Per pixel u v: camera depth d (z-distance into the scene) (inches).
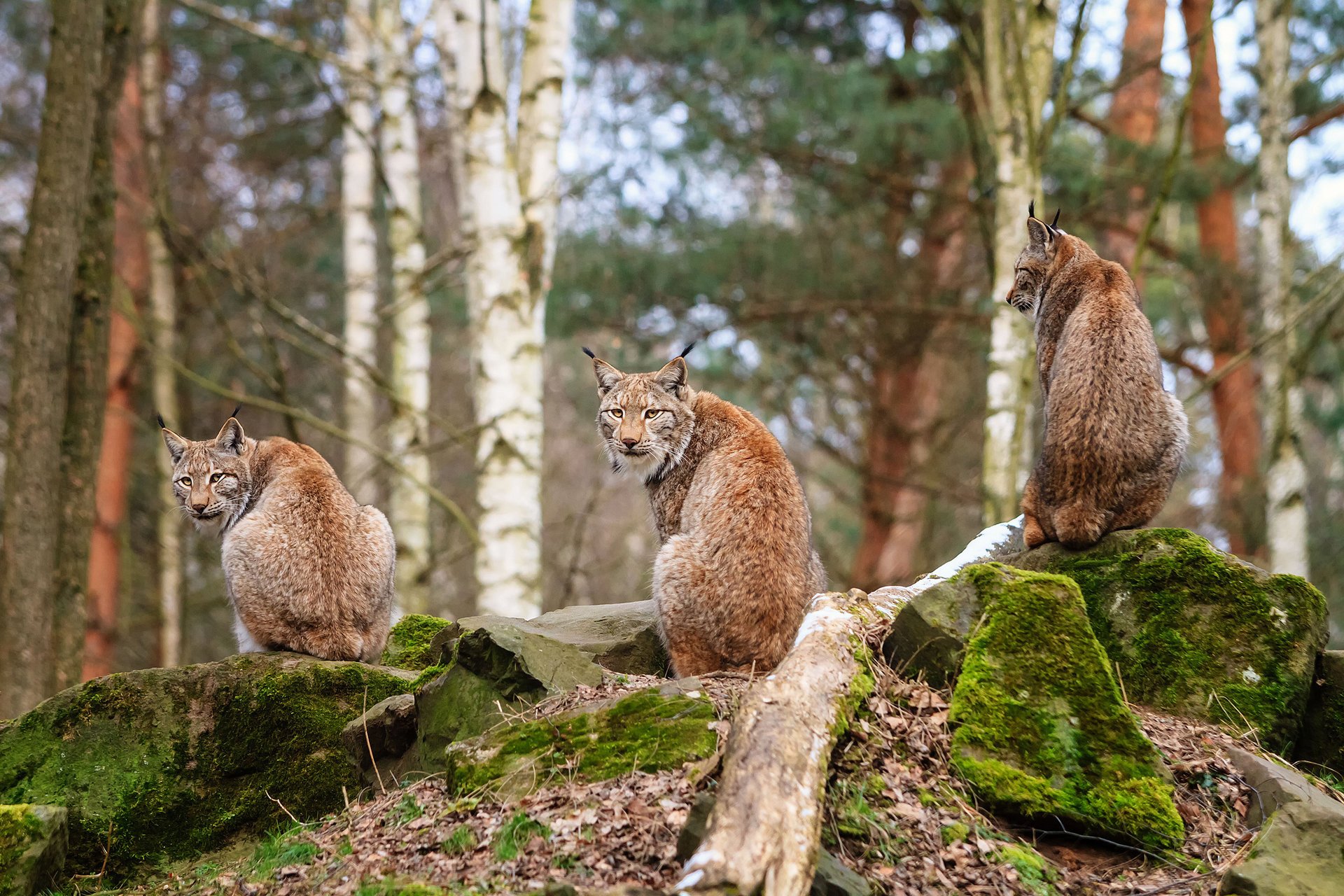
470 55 471.2
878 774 205.0
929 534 757.3
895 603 255.1
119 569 669.9
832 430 991.0
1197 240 762.8
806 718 196.1
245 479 312.5
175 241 622.8
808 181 727.7
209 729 273.6
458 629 293.6
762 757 180.9
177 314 804.0
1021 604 223.9
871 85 635.5
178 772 270.1
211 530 314.5
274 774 271.1
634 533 1034.7
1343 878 189.0
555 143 482.9
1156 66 557.3
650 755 208.5
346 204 691.4
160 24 783.1
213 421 921.5
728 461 270.1
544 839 189.3
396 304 570.6
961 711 216.1
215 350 883.4
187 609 738.2
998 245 479.5
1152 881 196.1
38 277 370.3
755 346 793.6
